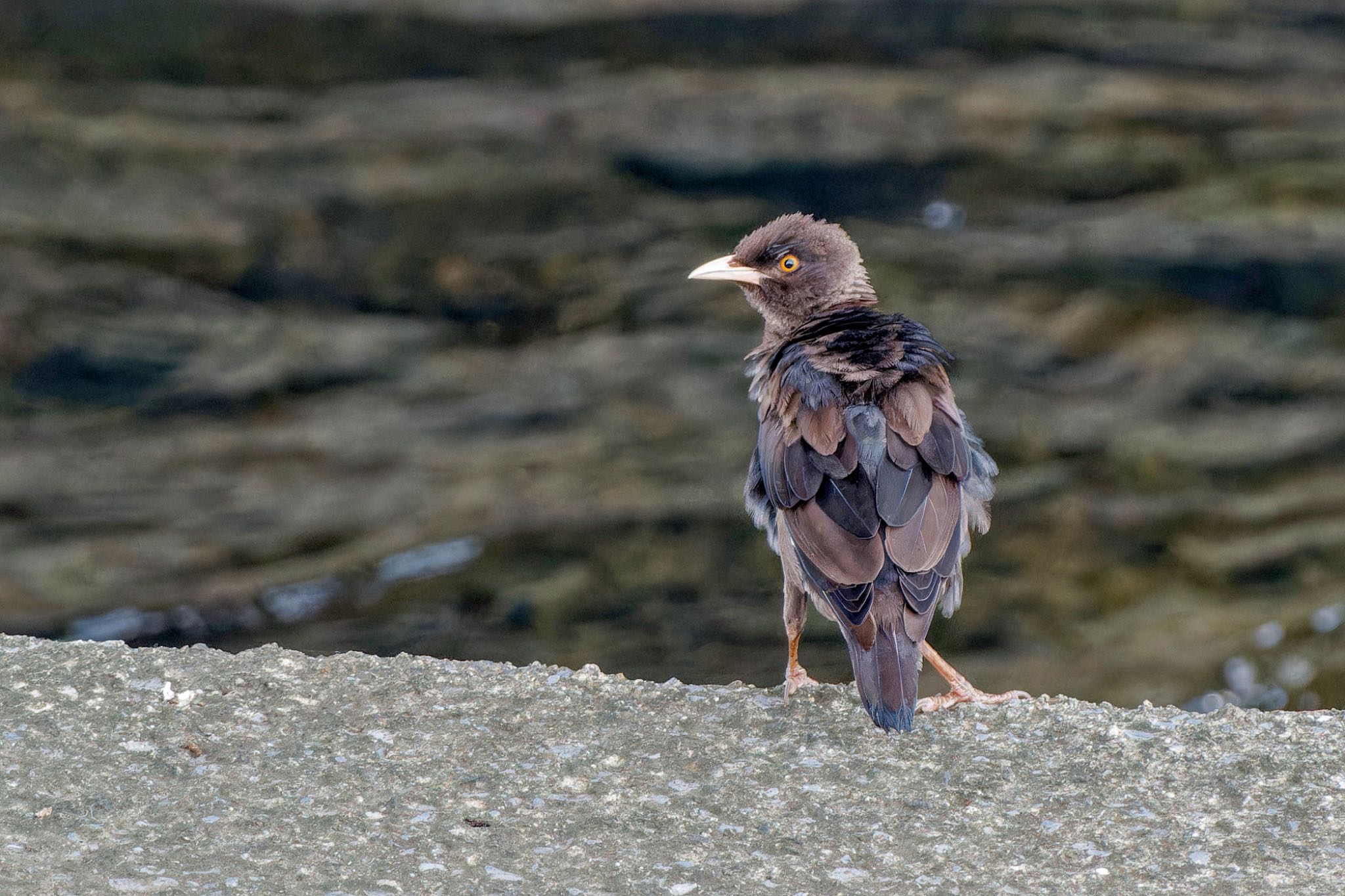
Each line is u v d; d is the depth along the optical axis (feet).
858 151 76.89
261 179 74.90
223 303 66.90
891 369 25.29
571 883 19.70
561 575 51.34
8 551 51.60
